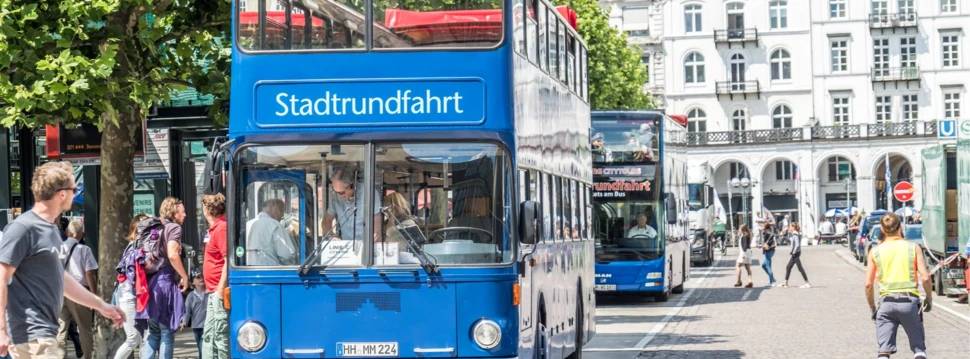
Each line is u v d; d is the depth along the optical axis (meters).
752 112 88.56
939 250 30.33
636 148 28.75
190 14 14.75
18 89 13.13
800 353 17.50
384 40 10.77
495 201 10.52
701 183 52.22
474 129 10.68
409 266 10.45
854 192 87.00
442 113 10.70
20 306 7.77
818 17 87.50
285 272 10.50
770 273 36.41
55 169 7.87
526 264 11.22
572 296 15.12
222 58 15.12
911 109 86.81
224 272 12.77
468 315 10.41
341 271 10.46
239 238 10.61
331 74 10.75
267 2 10.87
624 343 19.41
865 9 86.94
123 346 13.31
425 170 10.55
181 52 14.76
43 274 7.80
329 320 10.47
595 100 45.91
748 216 87.75
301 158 10.62
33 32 13.32
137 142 15.15
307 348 10.47
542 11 13.09
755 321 23.52
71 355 17.95
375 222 10.51
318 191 10.59
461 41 10.79
